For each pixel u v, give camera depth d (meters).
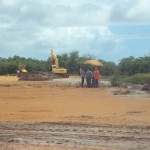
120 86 45.56
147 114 20.61
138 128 16.36
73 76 89.94
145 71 62.47
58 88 42.75
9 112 21.78
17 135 14.91
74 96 32.53
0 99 29.48
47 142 13.57
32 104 25.89
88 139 14.12
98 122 17.97
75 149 12.47
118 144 13.30
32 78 64.44
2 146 12.85
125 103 26.41
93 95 33.53
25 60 112.88
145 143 13.47
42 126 16.92
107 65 83.38
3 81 60.53
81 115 20.44
